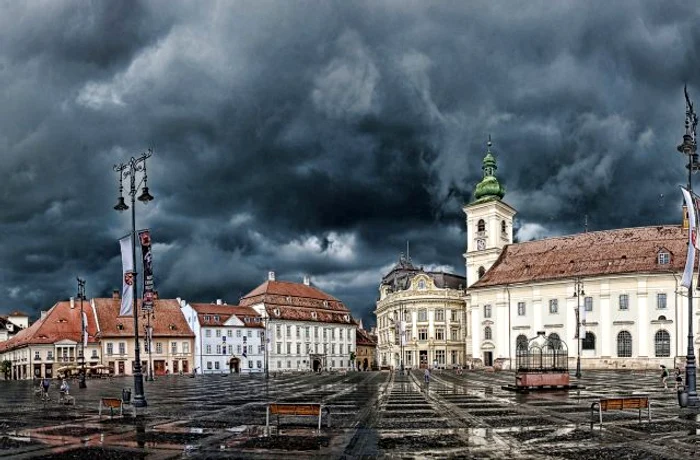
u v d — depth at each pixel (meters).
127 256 37.00
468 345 117.88
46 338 131.38
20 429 25.55
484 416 28.72
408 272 159.12
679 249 95.12
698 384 52.34
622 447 19.55
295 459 17.81
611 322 96.50
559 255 107.25
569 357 100.06
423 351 139.25
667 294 92.88
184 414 31.20
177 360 138.62
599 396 41.34
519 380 48.22
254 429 24.61
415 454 18.48
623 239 102.56
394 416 29.09
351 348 169.50
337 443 20.70
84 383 66.38
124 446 20.47
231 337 144.25
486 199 127.38
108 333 133.50
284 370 152.12
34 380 110.50
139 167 38.41
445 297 140.25
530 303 105.50
